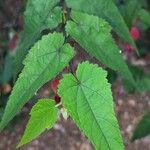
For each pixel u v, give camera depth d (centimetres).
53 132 117
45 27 34
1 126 26
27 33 35
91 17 32
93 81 27
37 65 28
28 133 27
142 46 102
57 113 28
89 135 25
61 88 27
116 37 42
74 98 27
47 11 34
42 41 30
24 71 28
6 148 111
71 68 29
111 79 54
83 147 116
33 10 35
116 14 35
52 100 28
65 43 30
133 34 62
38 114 28
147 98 122
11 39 83
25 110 85
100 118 26
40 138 115
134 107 121
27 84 27
